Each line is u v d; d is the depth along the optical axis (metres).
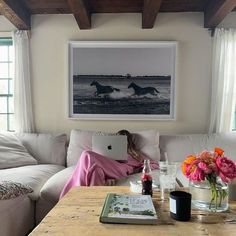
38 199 2.22
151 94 3.42
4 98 3.65
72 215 1.22
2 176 2.31
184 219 1.17
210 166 1.22
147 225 1.12
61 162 3.14
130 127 3.47
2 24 3.48
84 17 3.13
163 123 3.45
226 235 1.04
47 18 3.45
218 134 3.12
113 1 3.19
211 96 3.37
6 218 1.77
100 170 2.19
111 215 1.16
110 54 3.42
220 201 1.26
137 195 1.46
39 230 1.07
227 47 3.29
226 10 2.83
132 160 2.81
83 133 3.13
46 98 3.48
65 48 3.45
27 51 3.42
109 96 3.44
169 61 3.40
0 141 2.96
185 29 3.40
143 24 3.28
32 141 3.17
